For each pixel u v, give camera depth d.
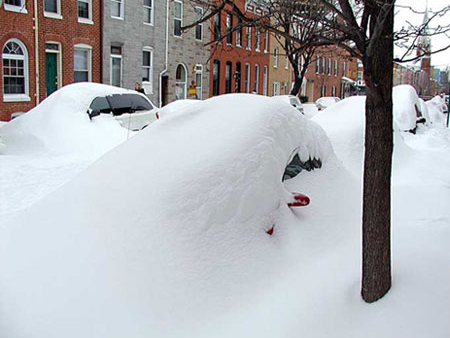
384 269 3.22
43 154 10.61
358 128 7.61
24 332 2.82
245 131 3.95
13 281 3.16
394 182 6.49
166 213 3.38
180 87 28.52
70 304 2.94
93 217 3.53
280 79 41.94
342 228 4.11
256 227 3.59
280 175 3.94
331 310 3.10
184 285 3.07
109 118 12.16
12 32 18.75
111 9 23.11
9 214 6.59
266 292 3.24
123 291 2.99
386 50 3.16
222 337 2.85
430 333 2.92
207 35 29.91
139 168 3.86
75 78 21.95
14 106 19.09
